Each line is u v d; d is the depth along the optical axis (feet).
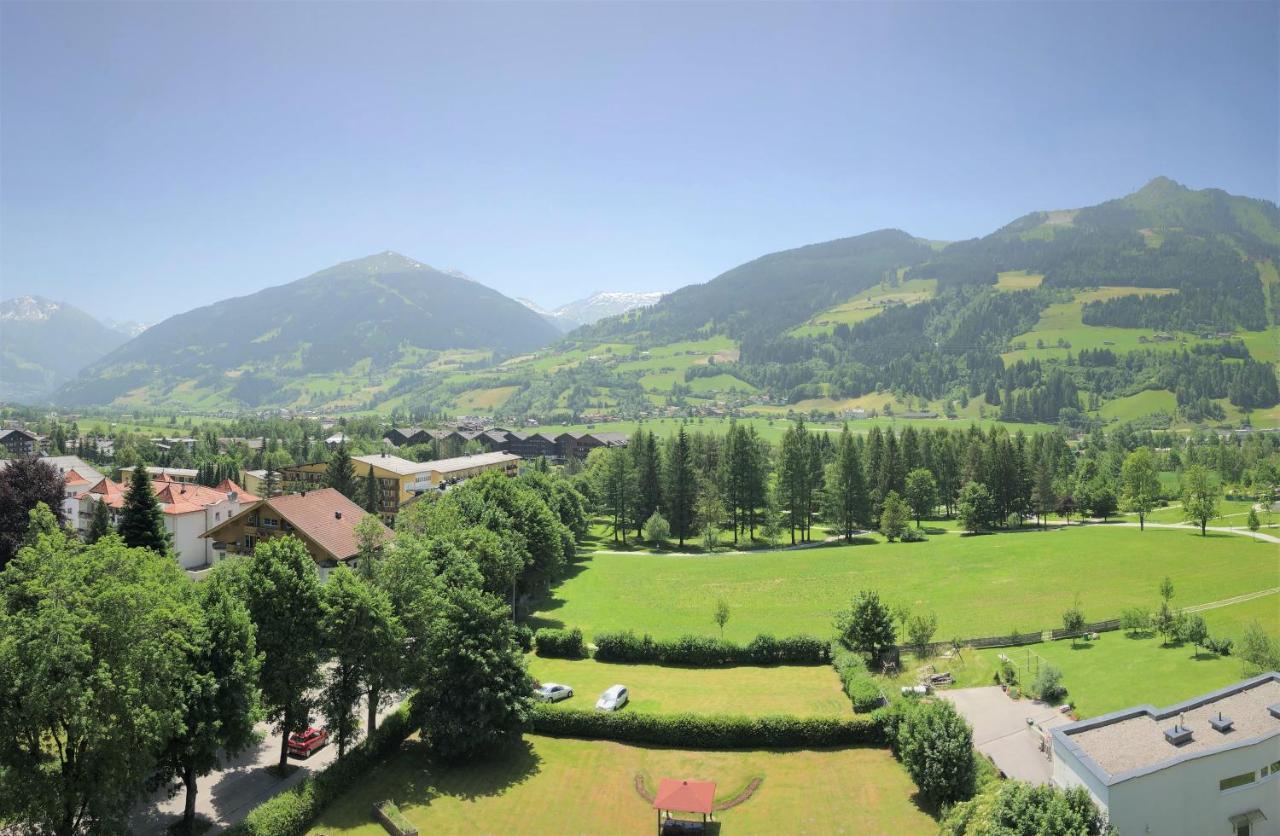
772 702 178.40
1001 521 472.03
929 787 129.90
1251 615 248.52
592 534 472.03
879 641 207.31
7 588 106.22
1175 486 594.65
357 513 265.95
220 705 120.06
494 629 156.46
